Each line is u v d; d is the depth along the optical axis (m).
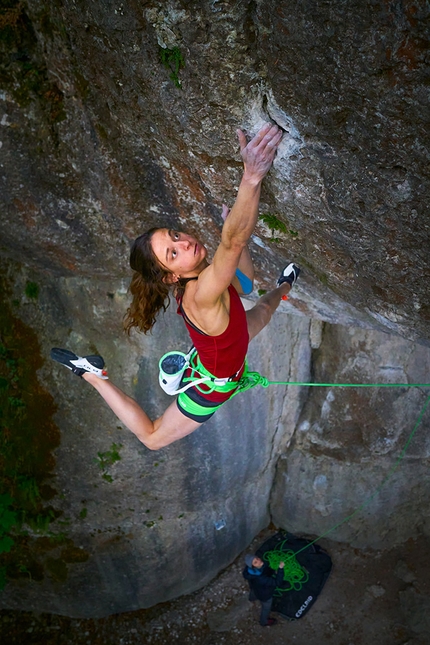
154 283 2.70
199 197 3.96
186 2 2.46
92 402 6.66
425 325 3.83
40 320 6.45
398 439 7.70
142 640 8.45
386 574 8.53
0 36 3.99
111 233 5.16
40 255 5.51
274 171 3.12
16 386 6.73
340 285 3.95
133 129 3.71
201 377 2.87
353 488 8.30
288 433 8.28
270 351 7.29
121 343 6.36
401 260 3.25
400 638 8.09
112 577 8.05
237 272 3.07
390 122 2.47
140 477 7.19
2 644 8.34
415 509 8.34
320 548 8.85
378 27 2.17
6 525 7.12
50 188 4.75
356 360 7.32
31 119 4.30
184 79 2.83
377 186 2.81
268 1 2.33
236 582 8.78
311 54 2.41
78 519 7.50
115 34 2.91
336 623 8.35
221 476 7.72
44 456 7.05
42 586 8.09
